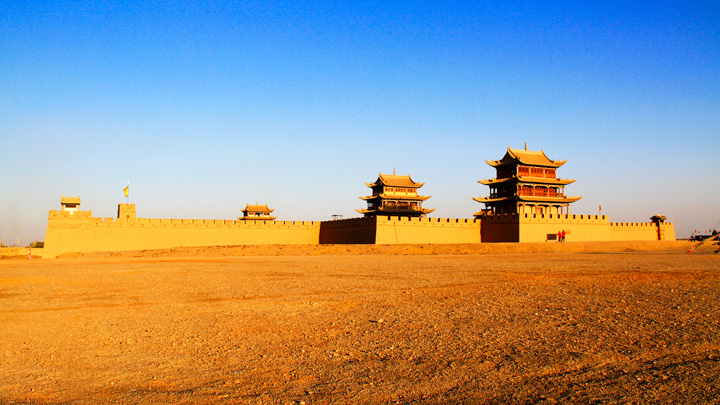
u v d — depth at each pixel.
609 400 9.95
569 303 20.45
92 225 73.56
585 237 87.50
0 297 23.88
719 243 61.66
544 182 93.06
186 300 22.50
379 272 35.03
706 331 15.29
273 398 10.13
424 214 109.94
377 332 15.73
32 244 94.25
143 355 13.37
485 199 94.88
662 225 101.44
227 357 13.12
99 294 24.61
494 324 16.62
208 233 80.62
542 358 12.73
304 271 36.12
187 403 9.87
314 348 13.93
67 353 13.59
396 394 10.34
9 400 10.04
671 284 26.25
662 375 11.38
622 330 15.54
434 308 19.75
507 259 48.25
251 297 23.23
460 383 10.98
